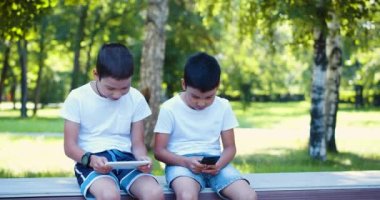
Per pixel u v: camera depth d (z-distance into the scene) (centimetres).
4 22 918
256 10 1144
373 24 1182
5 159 1045
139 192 341
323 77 1059
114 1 2434
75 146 358
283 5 1005
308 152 1179
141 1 2172
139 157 361
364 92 3759
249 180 396
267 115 3184
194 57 370
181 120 386
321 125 1063
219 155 387
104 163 335
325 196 381
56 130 1864
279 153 1206
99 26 2520
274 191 374
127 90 351
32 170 886
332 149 1213
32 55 2997
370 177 412
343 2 1018
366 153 1211
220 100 399
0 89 2811
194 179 361
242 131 1942
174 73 2047
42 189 351
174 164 373
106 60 343
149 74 1156
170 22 1895
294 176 415
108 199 325
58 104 4391
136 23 2392
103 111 371
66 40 2634
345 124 2261
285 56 1683
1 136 1591
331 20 1005
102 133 370
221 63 2783
